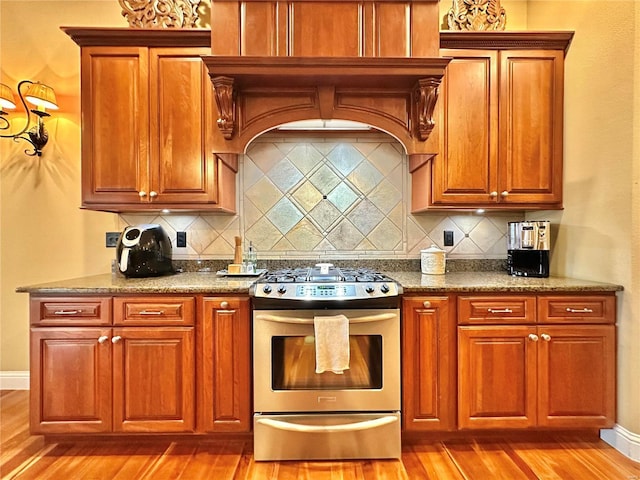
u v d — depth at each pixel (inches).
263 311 70.3
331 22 77.7
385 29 78.0
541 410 73.0
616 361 73.2
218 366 72.4
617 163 72.7
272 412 70.9
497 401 73.0
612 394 73.0
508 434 76.8
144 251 84.9
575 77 82.4
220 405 72.5
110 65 82.9
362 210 99.4
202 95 83.2
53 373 71.8
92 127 82.8
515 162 85.2
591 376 73.1
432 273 91.6
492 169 84.8
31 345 71.6
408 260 98.9
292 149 99.3
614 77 73.0
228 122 79.6
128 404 72.1
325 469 67.8
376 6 78.0
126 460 70.1
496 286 72.5
